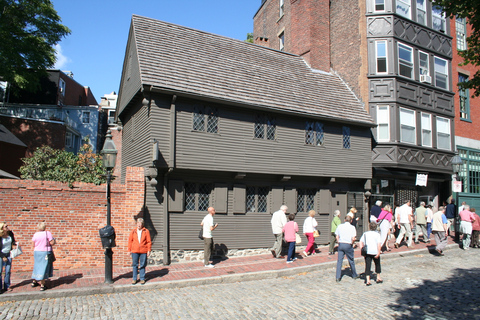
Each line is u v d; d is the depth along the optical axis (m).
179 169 12.45
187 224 12.53
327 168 15.63
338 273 10.33
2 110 34.09
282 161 14.39
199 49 14.85
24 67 25.34
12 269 10.30
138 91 12.61
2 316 7.14
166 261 11.88
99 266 11.16
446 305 7.99
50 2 26.33
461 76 23.36
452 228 19.59
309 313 7.54
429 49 20.06
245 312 7.60
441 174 20.98
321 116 15.34
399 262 12.90
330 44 21.05
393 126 17.98
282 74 16.80
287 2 22.12
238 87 14.00
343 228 10.54
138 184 11.62
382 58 18.62
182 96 12.27
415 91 19.16
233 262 12.43
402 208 15.31
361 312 7.57
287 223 12.62
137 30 13.70
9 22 24.39
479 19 9.77
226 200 13.36
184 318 7.19
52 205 10.81
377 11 18.94
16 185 10.47
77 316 7.21
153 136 11.84
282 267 11.57
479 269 11.71
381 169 18.25
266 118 14.27
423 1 20.34
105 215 11.31
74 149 34.69
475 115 23.70
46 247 8.66
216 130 13.14
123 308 7.76
